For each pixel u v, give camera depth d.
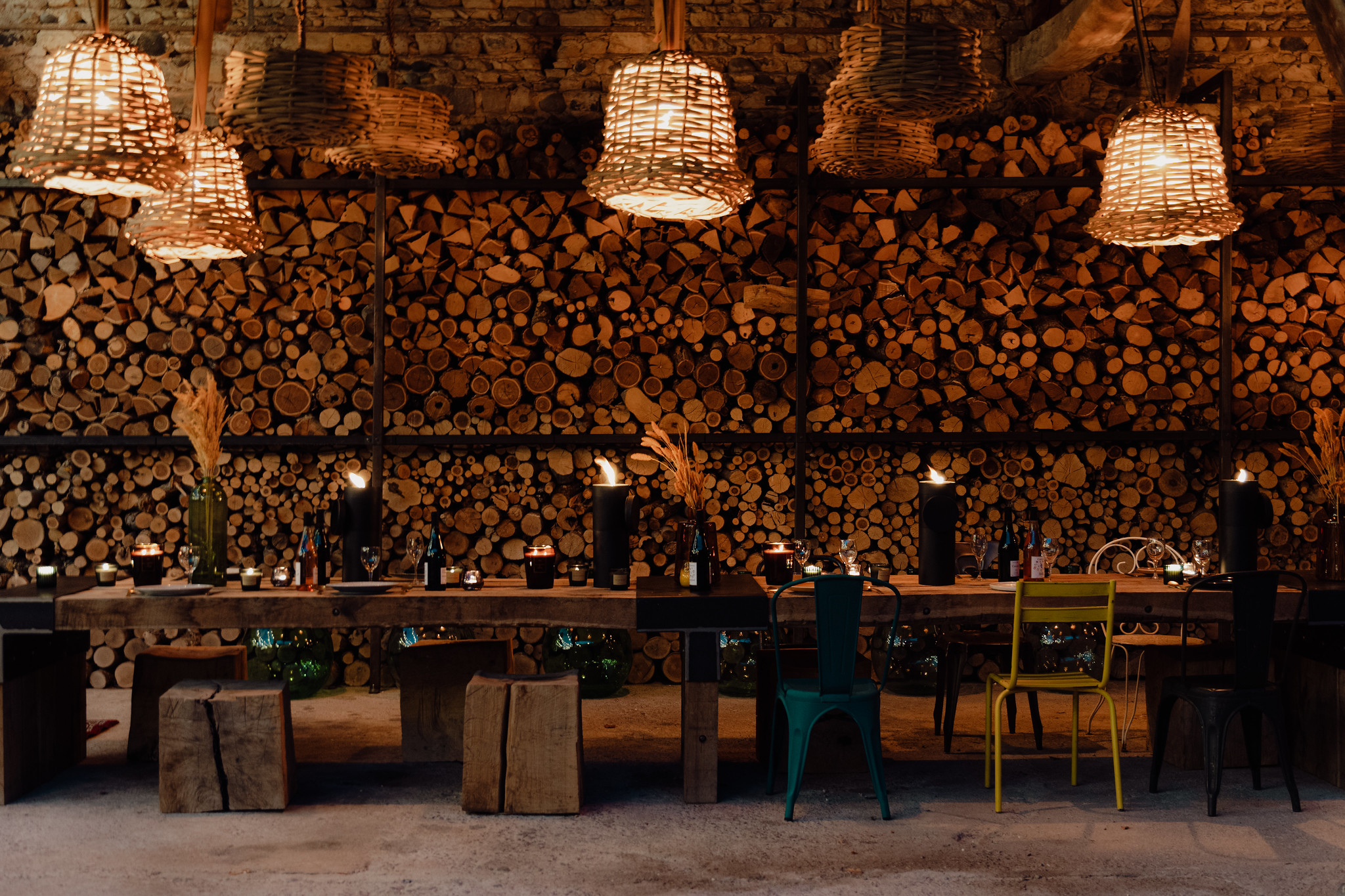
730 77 6.34
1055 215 6.18
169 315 6.10
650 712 5.35
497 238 6.15
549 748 3.67
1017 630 3.78
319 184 6.00
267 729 3.69
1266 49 6.43
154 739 4.33
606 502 4.05
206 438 4.08
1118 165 3.80
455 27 6.31
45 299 6.05
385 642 5.97
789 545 5.64
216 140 3.86
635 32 6.34
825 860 3.25
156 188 3.32
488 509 6.09
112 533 6.04
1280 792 3.94
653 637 6.09
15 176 6.03
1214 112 6.41
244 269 6.10
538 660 6.09
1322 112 5.57
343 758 4.40
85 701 4.36
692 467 4.25
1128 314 6.18
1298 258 6.25
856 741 4.21
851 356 6.18
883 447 6.18
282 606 3.79
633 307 6.17
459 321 6.13
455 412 6.16
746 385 6.14
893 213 6.18
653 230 6.13
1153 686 4.52
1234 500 4.17
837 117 4.51
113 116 3.21
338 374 6.11
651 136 3.19
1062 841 3.42
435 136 4.59
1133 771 4.22
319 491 6.11
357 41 6.30
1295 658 4.26
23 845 3.34
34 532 6.00
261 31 6.25
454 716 4.36
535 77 6.35
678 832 3.49
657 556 6.13
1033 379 6.18
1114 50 6.39
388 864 3.19
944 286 6.16
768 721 4.34
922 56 3.61
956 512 4.16
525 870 3.15
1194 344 6.25
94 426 6.04
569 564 6.12
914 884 3.06
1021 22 6.40
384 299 5.95
